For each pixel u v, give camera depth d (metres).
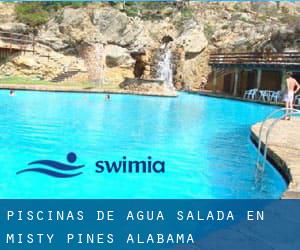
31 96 22.47
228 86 34.16
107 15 35.03
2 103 18.86
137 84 29.09
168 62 32.19
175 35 37.47
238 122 16.66
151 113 18.25
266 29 36.47
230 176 8.13
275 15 42.38
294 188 5.85
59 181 7.47
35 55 31.73
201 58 36.38
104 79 33.38
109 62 34.53
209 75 35.88
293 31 32.69
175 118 16.98
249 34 36.81
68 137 11.81
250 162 9.40
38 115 15.95
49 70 31.52
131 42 35.38
